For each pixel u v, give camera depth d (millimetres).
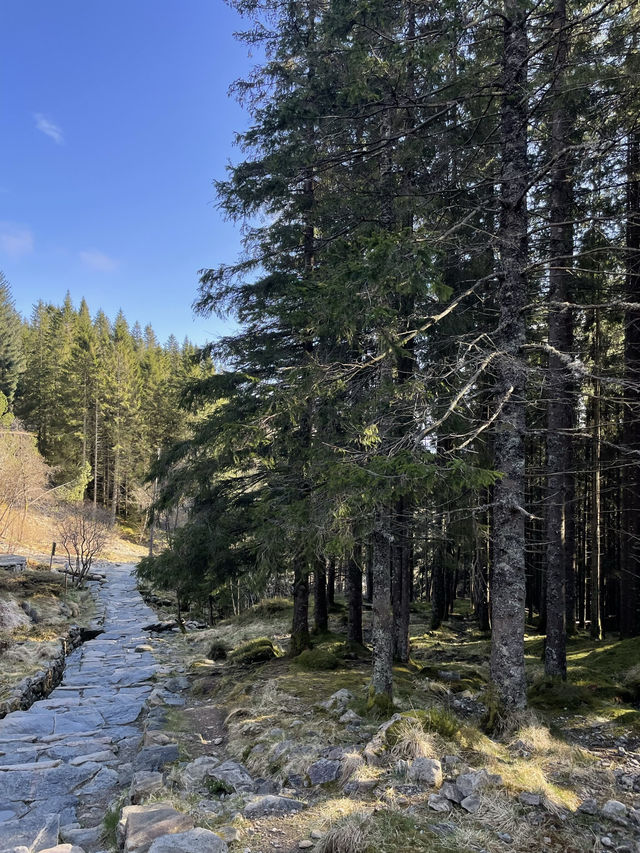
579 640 13508
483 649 12781
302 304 7652
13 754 6457
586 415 13094
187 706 8406
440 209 7285
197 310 10430
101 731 7441
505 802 4148
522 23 6074
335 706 6832
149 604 21938
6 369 47094
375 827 3818
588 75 6480
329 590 19250
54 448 43438
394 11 7027
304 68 9742
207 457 10477
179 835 3641
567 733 6086
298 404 6578
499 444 6277
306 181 10312
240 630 15508
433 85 7535
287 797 4508
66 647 12891
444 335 8281
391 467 4934
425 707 6664
